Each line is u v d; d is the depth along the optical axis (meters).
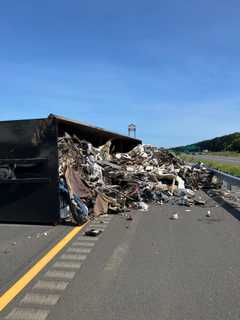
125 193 12.96
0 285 5.05
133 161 18.69
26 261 6.13
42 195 9.43
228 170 32.03
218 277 5.31
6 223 9.59
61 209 9.51
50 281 5.19
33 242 7.46
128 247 6.97
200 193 16.75
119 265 5.88
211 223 9.33
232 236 7.80
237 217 10.23
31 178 9.48
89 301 4.50
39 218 9.45
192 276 5.36
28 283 5.11
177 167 20.28
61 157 10.82
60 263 6.01
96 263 6.00
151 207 12.47
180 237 7.76
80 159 12.09
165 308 4.29
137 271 5.59
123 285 5.02
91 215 10.32
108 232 8.36
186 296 4.64
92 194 11.00
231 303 4.42
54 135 9.38
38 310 4.25
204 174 19.33
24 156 9.55
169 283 5.09
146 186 14.18
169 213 11.08
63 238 7.79
